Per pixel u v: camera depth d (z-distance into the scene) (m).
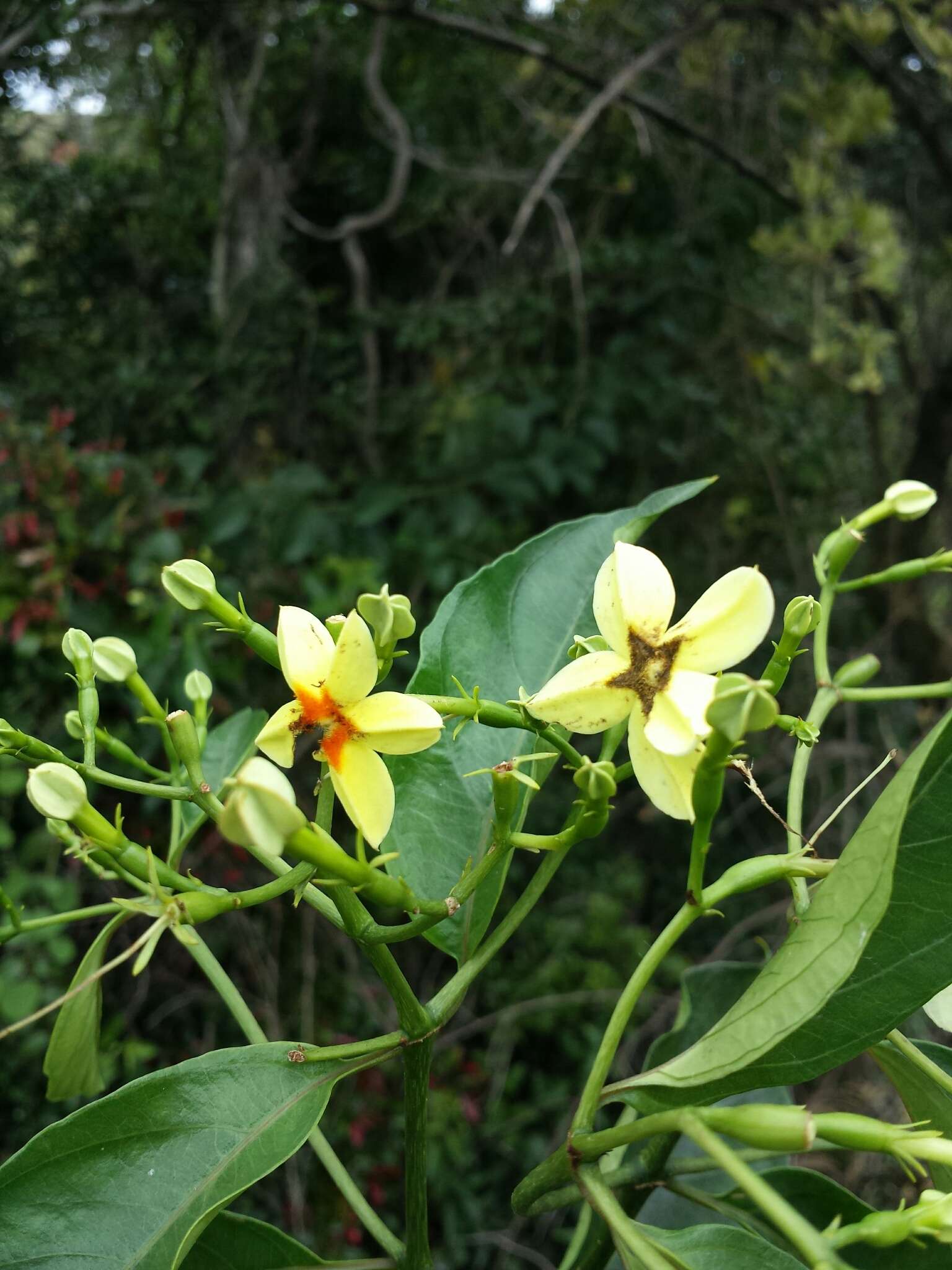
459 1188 0.52
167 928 0.10
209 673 0.50
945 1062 0.14
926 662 0.59
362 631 0.10
